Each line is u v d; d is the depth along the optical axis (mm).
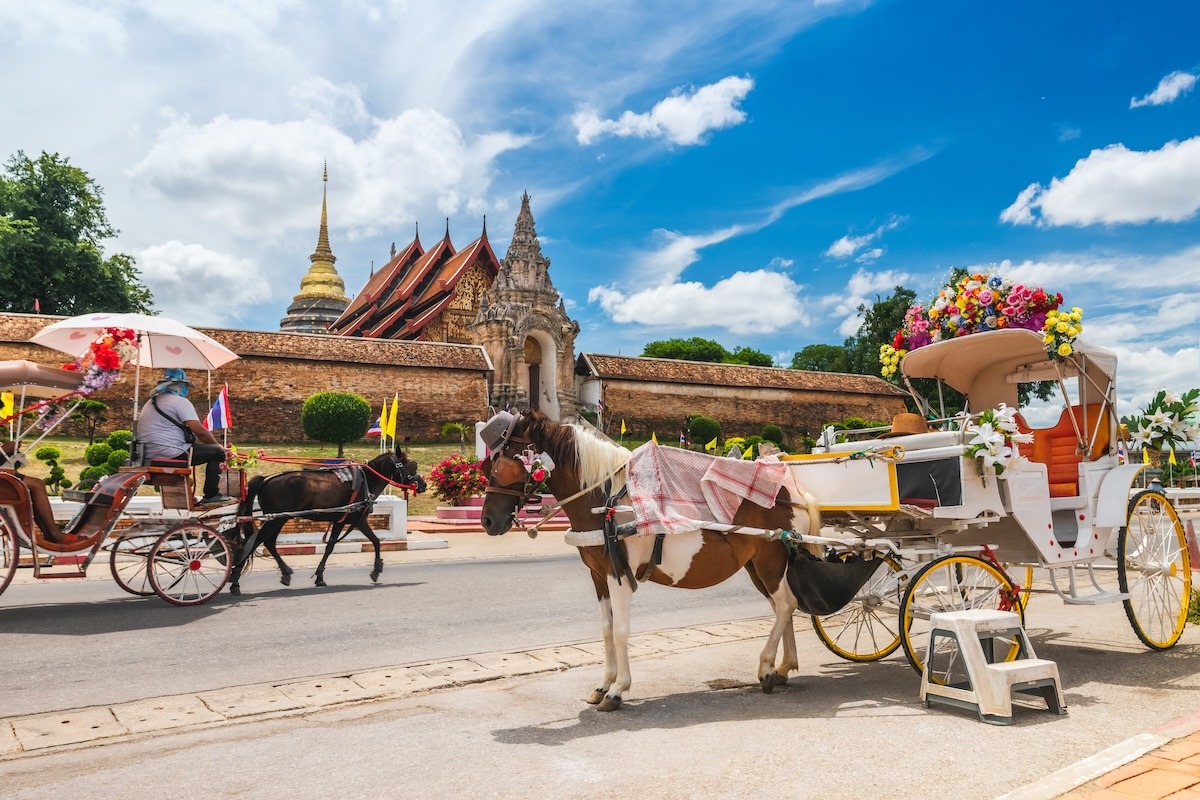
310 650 7383
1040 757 4168
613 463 5375
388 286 67375
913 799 3611
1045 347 6484
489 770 4102
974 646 4965
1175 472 21938
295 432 41500
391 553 17031
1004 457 5500
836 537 6105
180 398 9922
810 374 58406
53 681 6250
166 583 12016
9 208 46062
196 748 4605
